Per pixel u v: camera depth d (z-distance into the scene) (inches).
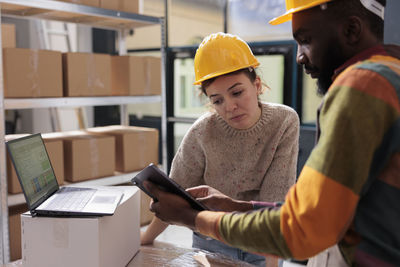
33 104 77.4
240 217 25.0
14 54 74.8
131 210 42.8
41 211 35.9
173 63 149.3
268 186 48.1
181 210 30.4
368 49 24.0
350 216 21.4
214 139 49.1
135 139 94.5
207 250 50.5
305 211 21.4
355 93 21.2
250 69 44.6
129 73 94.7
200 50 44.8
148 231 49.0
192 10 140.5
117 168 94.6
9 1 69.9
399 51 24.9
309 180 21.7
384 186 21.9
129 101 95.4
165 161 104.9
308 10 24.6
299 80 117.3
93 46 166.9
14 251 75.6
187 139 50.9
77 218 35.4
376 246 22.6
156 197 33.0
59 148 80.3
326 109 22.7
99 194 41.9
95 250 35.4
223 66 42.9
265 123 47.6
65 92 85.0
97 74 89.0
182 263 41.7
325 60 24.9
